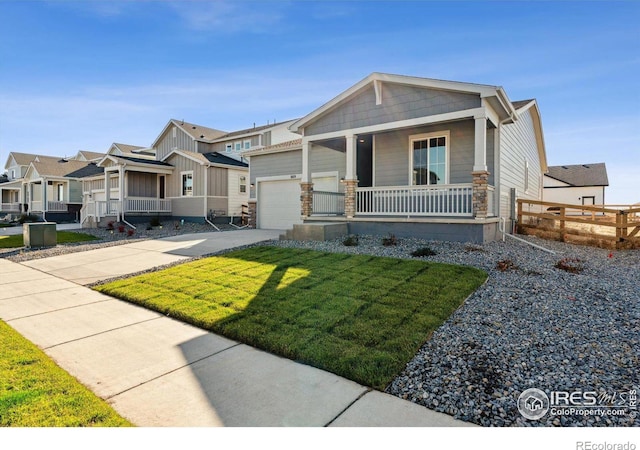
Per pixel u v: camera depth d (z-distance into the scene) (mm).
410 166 11656
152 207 21641
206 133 29391
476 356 3436
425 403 2793
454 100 9469
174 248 10641
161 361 3623
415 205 10836
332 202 13227
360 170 13195
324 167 14602
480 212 9000
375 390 3014
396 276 5984
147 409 2762
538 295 5035
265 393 2988
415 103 10062
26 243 12109
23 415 2604
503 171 11047
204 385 3131
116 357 3719
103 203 20188
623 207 22219
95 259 9531
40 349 3912
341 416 2652
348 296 5145
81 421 2564
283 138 25594
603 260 8281
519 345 3619
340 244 9297
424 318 4293
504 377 3080
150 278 6898
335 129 11531
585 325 4074
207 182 20578
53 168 28656
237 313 4785
